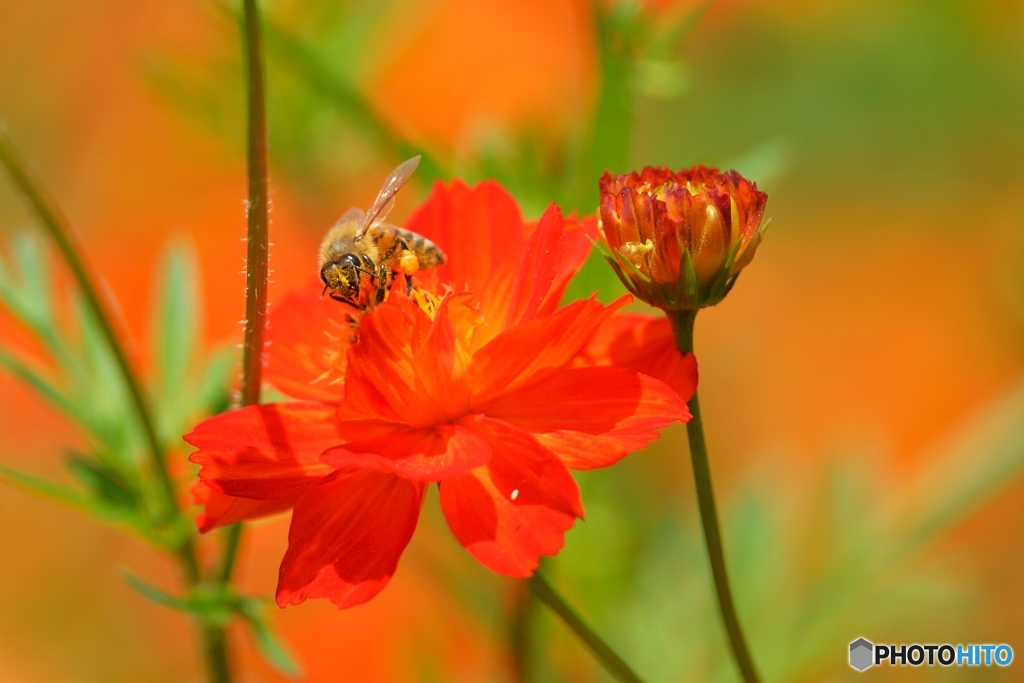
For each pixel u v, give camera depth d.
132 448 0.48
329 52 0.51
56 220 0.46
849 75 0.70
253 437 0.44
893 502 0.52
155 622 0.70
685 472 0.60
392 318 0.44
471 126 0.50
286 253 0.64
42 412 0.70
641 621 0.51
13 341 0.57
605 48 0.47
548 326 0.43
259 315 0.44
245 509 0.44
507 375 0.44
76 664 0.69
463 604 0.51
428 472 0.43
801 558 0.52
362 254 0.45
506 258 0.45
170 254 0.48
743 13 0.70
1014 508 0.66
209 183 0.57
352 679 0.60
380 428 0.44
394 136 0.48
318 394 0.45
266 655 0.46
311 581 0.43
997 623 0.62
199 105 0.52
